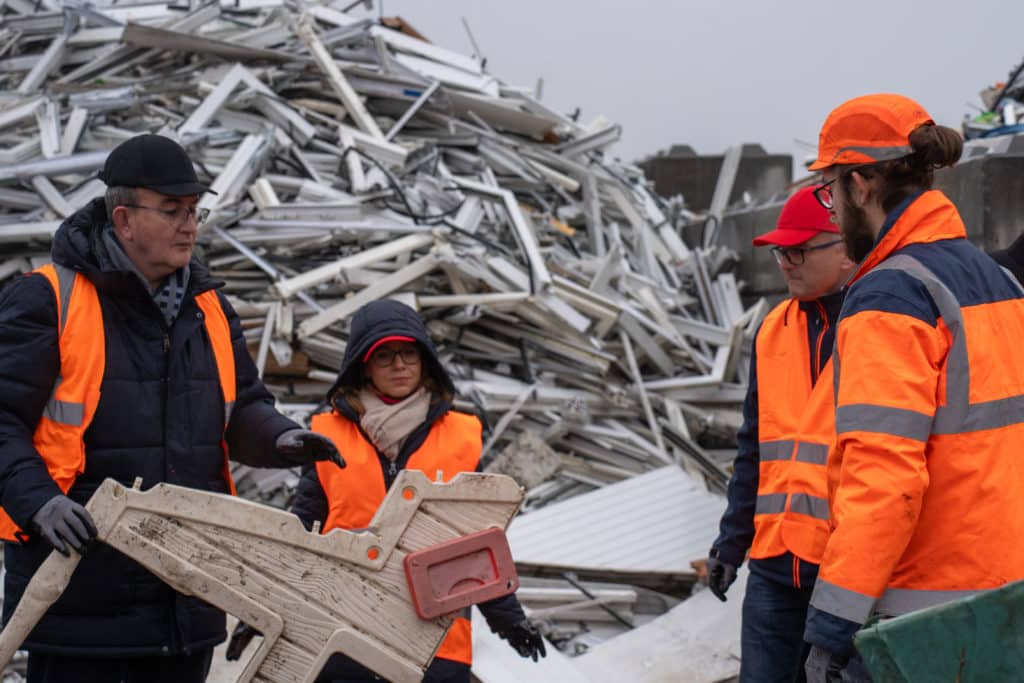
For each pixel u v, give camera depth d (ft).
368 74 29.19
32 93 26.53
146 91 27.45
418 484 8.26
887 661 6.38
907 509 7.71
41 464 8.59
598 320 23.47
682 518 18.31
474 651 14.38
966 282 8.18
